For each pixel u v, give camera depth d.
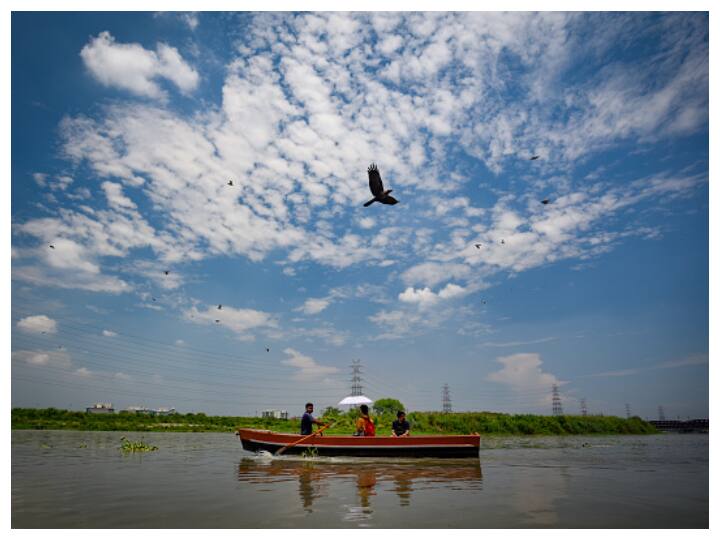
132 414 56.12
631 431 54.91
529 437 41.16
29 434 35.97
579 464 14.77
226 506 7.38
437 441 15.53
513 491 8.98
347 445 15.30
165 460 15.16
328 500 7.90
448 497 8.27
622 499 8.23
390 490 8.98
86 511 7.02
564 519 6.71
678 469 13.36
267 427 46.28
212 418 56.53
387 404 39.19
